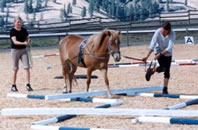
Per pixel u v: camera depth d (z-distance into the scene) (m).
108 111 10.03
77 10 125.19
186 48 31.47
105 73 12.59
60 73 19.41
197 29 34.22
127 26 42.38
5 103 12.21
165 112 9.79
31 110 10.29
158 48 12.62
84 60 12.75
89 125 9.49
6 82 16.80
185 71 18.97
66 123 9.72
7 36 34.03
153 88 13.72
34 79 17.52
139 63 21.23
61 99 12.54
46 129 9.01
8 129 9.31
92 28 42.44
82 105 11.80
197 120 9.09
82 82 16.36
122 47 33.41
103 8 120.69
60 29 44.03
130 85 15.49
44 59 26.58
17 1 129.88
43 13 129.88
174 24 46.28
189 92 13.65
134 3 114.94
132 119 9.84
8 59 27.52
